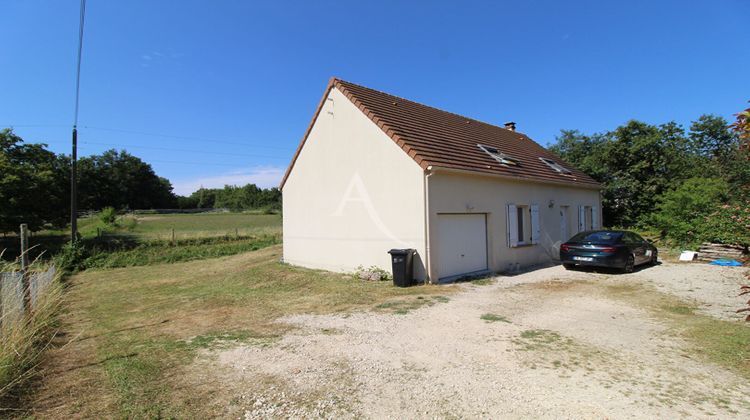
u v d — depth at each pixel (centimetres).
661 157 2450
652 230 2117
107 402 397
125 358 531
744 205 598
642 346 534
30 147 2438
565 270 1262
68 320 793
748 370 447
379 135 1146
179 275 1470
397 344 561
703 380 423
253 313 793
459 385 421
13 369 454
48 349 576
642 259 1256
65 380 457
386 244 1132
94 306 944
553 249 1544
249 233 2695
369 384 428
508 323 656
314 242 1405
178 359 523
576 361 483
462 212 1135
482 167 1212
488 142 1580
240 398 401
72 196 1828
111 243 2128
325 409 375
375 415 362
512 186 1342
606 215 2589
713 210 1495
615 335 585
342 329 646
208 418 362
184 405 388
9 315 530
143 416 368
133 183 8525
